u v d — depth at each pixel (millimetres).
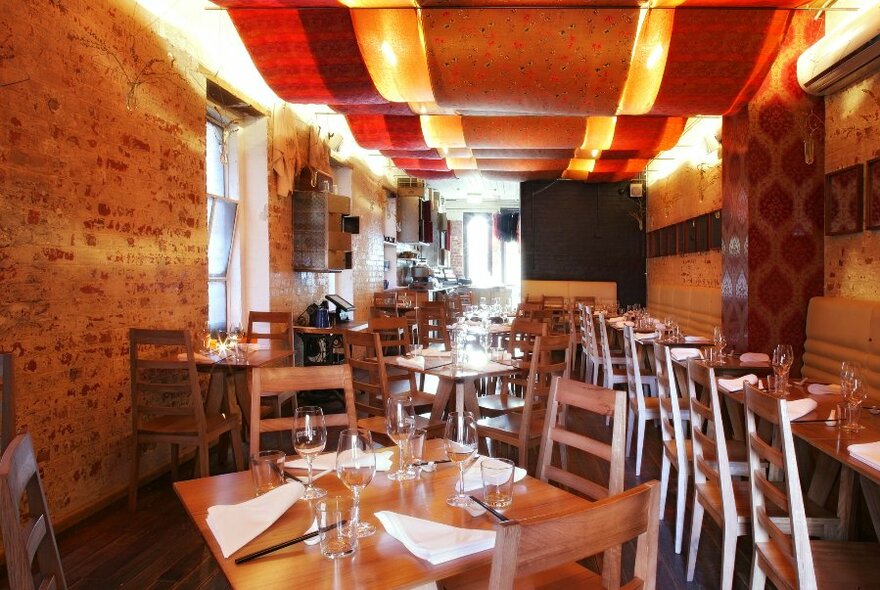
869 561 2137
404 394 4820
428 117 7090
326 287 8688
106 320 3953
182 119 4898
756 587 2271
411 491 1926
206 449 3887
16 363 3203
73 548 3309
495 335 8102
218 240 6227
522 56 4320
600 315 6512
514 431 3898
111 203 4000
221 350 4961
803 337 5434
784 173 5383
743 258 5539
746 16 4086
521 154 8891
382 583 1352
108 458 3971
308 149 7660
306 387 2730
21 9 3223
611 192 12547
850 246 4988
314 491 1942
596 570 2715
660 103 4789
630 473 4551
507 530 1010
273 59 4547
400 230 13469
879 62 4328
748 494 2811
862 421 2748
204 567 3090
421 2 4074
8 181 3143
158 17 4547
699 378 2791
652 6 4043
